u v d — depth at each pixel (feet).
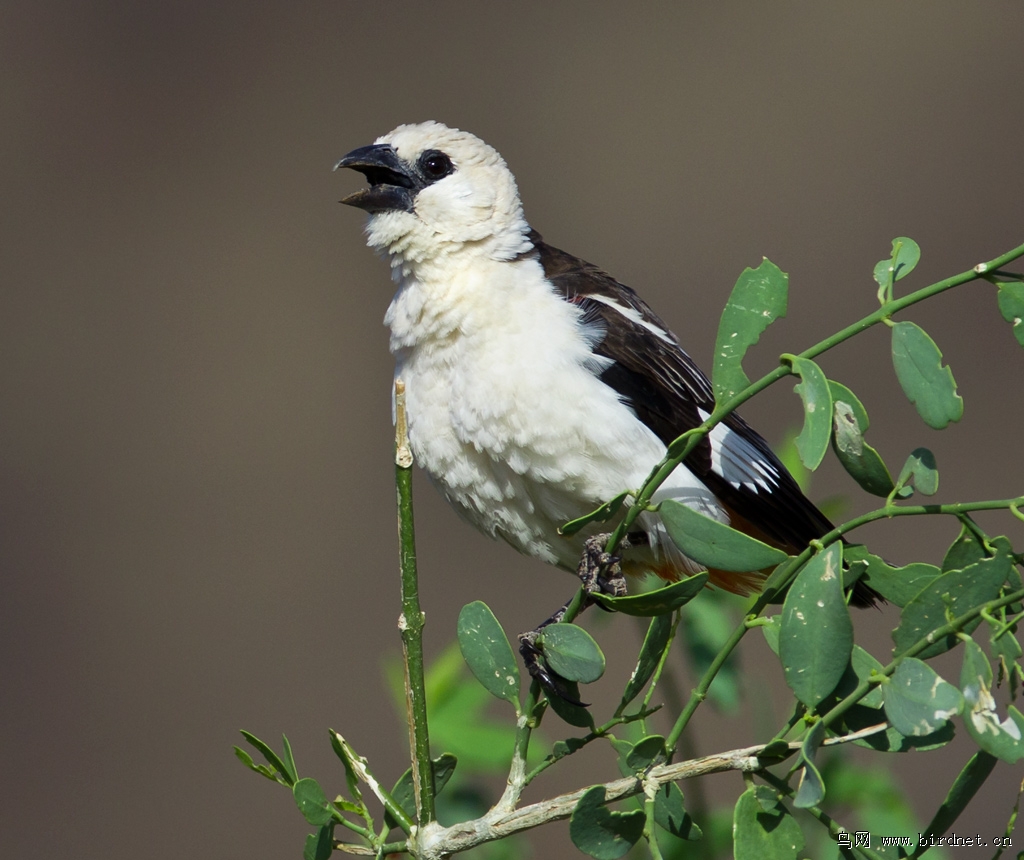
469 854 26.27
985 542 17.94
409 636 20.67
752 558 18.45
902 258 18.16
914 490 17.84
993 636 16.57
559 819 19.76
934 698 16.33
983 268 17.49
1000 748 15.67
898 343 17.92
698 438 18.85
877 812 25.68
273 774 20.53
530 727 20.44
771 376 18.35
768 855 17.85
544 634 20.08
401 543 20.79
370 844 20.38
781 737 18.02
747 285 19.11
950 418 17.62
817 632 17.53
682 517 18.72
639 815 18.61
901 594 18.51
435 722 26.66
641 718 19.74
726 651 18.61
